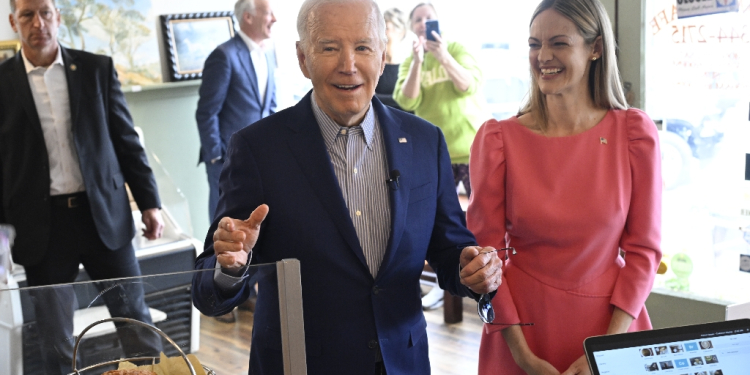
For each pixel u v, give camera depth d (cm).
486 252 140
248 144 149
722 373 113
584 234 163
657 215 166
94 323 102
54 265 274
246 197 146
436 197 158
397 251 147
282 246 146
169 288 104
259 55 457
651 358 114
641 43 269
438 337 366
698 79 258
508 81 414
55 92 271
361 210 149
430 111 414
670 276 280
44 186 269
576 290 166
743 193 253
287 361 106
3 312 98
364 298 146
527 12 397
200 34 482
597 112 173
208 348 106
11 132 267
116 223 282
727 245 261
